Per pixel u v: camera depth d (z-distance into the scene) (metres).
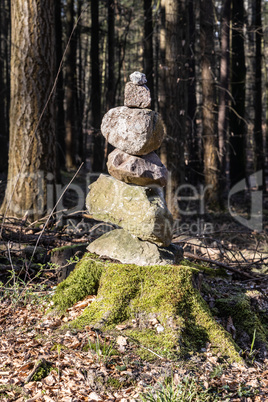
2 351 3.96
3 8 21.72
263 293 5.69
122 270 4.68
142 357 3.91
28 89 7.86
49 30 8.00
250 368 4.07
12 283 5.45
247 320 4.90
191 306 4.50
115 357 3.87
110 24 17.72
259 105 17.52
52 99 8.09
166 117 11.69
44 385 3.51
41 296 5.00
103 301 4.52
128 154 4.57
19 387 3.49
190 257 6.20
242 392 3.68
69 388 3.50
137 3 22.00
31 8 7.82
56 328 4.33
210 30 14.01
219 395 3.63
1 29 21.91
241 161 17.28
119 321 4.37
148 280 4.59
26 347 4.00
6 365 3.77
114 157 4.54
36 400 3.36
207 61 14.17
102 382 3.57
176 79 11.60
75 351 3.93
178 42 11.60
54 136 8.14
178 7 11.52
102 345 3.99
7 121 23.39
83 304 4.64
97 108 18.17
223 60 15.09
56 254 5.69
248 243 9.62
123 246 4.87
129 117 4.44
